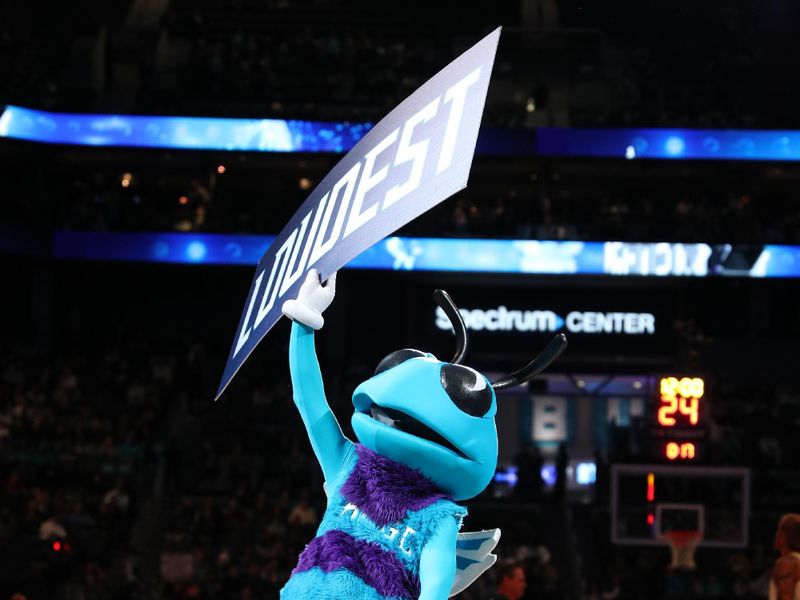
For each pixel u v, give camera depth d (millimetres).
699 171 39688
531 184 41031
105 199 38125
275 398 35250
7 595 23938
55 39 45375
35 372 35406
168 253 37562
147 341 38688
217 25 46250
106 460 30453
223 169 39812
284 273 3980
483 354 39156
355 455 3760
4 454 30203
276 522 28047
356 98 41156
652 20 44938
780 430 34469
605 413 43844
